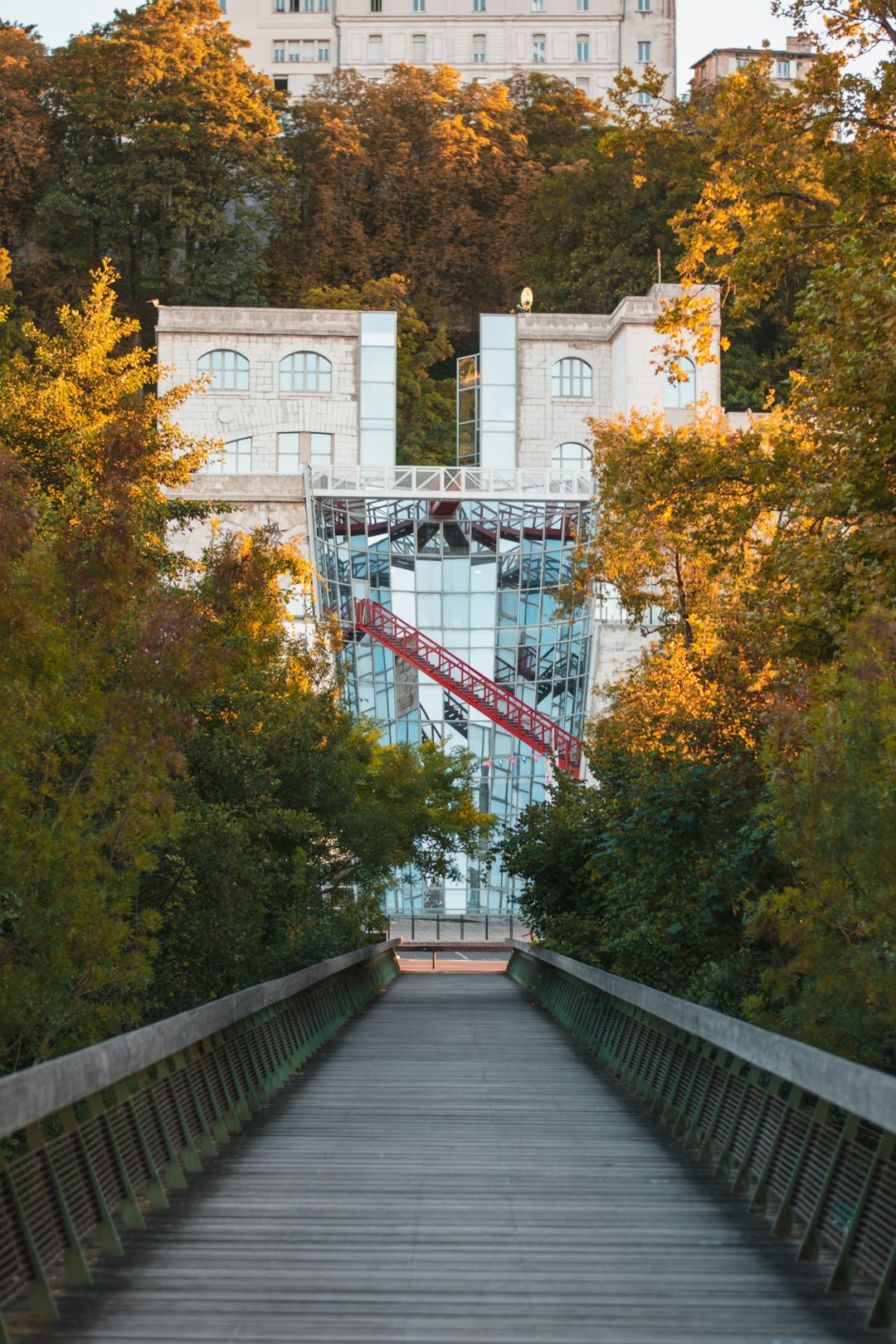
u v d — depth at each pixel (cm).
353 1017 2392
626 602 3059
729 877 1449
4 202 9256
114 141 9381
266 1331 587
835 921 933
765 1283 676
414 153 10088
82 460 2050
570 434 7725
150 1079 962
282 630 2162
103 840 1006
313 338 7650
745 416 7369
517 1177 930
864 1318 620
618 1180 925
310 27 11800
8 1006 950
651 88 2095
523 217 9875
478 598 6316
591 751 2716
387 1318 605
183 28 9719
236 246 9319
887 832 847
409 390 8700
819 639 1477
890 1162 673
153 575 1173
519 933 5941
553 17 11738
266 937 2020
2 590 951
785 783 963
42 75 9538
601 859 1972
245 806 1833
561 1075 1526
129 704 1012
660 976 1781
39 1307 614
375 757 3719
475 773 6053
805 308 1586
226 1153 1023
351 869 2948
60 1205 686
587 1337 583
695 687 2302
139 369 2484
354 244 9700
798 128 1888
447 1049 1827
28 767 1025
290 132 10238
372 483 6875
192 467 2442
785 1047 804
